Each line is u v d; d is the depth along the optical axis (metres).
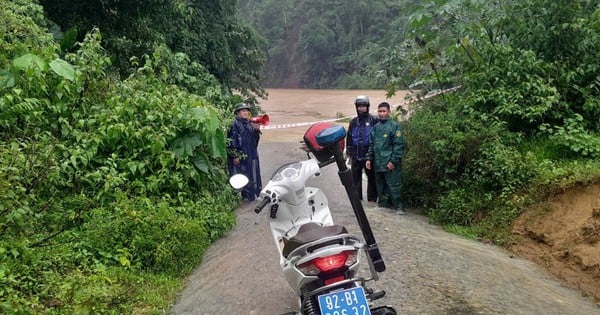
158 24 12.81
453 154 7.77
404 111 10.48
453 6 9.13
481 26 9.44
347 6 66.56
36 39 7.79
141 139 7.04
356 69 62.22
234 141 8.38
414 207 8.56
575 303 4.97
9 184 4.73
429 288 4.72
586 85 8.73
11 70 6.81
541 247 6.42
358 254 3.47
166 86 8.38
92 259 5.39
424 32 9.89
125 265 5.24
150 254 5.63
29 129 6.55
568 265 5.95
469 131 7.88
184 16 13.21
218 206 7.35
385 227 6.62
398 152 7.91
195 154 7.61
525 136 8.43
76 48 10.94
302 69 69.25
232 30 16.61
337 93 51.84
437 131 8.04
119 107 7.19
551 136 8.01
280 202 4.13
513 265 5.88
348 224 6.67
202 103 7.68
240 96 15.16
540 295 4.95
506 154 7.46
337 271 3.34
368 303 3.52
